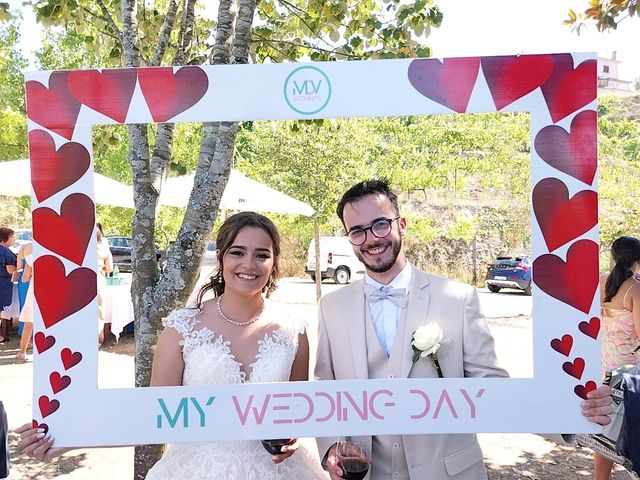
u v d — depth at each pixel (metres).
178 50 3.56
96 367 1.96
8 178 6.49
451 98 1.96
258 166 5.05
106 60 6.54
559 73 1.94
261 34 4.32
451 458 2.07
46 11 3.70
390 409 1.97
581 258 1.94
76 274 1.97
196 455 2.10
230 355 2.08
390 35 4.08
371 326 2.14
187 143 4.62
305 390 1.98
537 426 1.94
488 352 2.05
